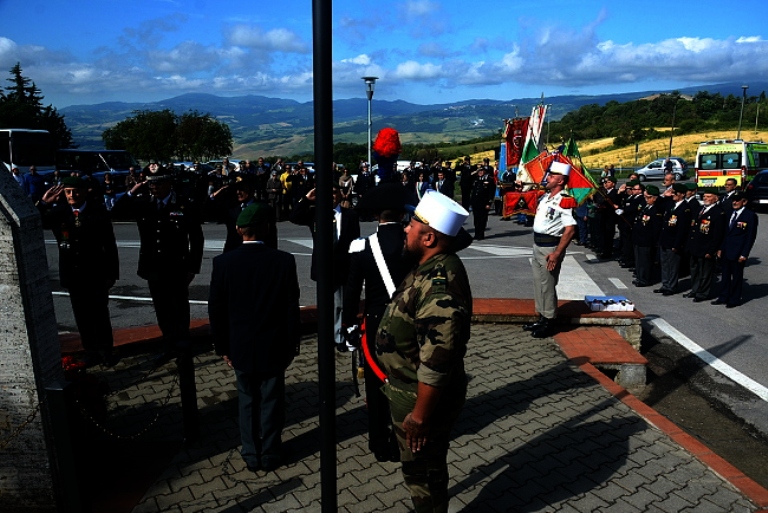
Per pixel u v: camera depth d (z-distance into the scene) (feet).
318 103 7.63
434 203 9.70
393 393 10.05
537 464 13.60
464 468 13.44
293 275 13.11
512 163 75.15
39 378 11.23
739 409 18.76
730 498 12.32
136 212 19.07
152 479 13.07
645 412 16.17
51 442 11.49
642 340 25.38
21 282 10.79
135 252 42.16
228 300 13.00
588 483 12.83
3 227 10.66
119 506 12.09
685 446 14.35
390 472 13.25
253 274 12.88
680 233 31.68
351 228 19.19
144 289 30.99
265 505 12.08
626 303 23.43
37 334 11.16
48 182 69.56
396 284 12.41
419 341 9.20
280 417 13.38
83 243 18.45
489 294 30.96
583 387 17.99
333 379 8.44
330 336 8.27
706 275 31.30
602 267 40.96
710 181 93.20
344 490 12.56
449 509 11.93
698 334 26.13
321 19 7.45
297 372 19.12
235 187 21.67
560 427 15.42
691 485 12.78
